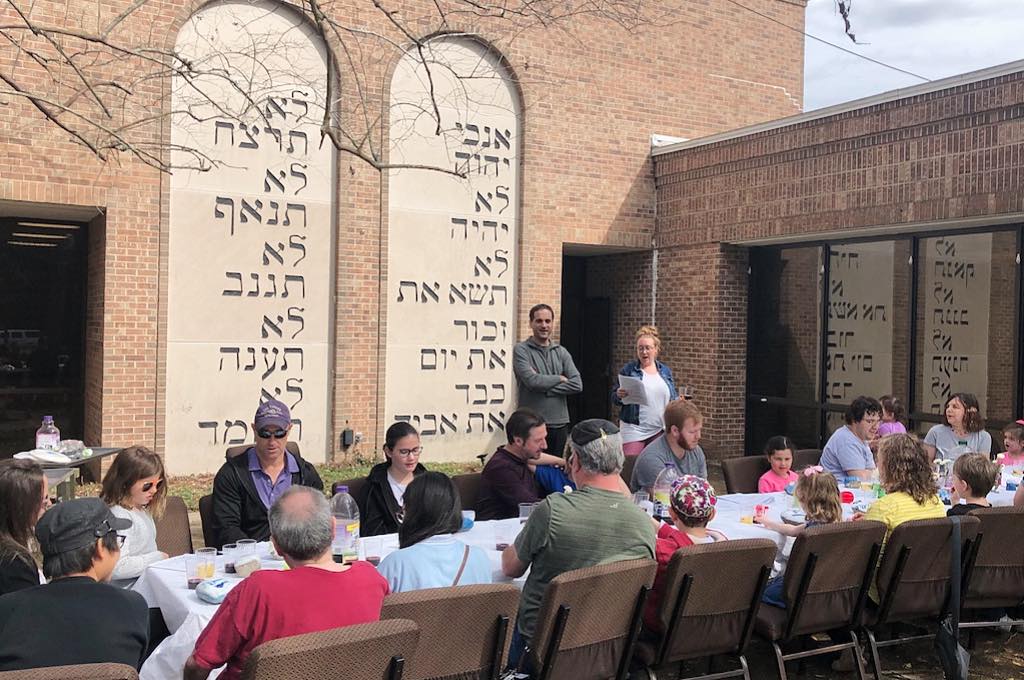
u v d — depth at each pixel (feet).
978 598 16.81
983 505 17.79
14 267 37.29
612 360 48.91
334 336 38.14
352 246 38.17
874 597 16.31
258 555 14.80
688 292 43.80
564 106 43.32
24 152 31.37
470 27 40.52
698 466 20.81
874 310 36.58
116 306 33.32
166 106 34.04
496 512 19.15
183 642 11.76
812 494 16.66
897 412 29.14
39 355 37.91
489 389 42.16
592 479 13.69
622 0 38.11
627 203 45.09
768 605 16.03
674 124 46.47
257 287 36.55
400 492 18.21
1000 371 31.37
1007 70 28.91
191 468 35.29
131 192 33.47
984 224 31.91
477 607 11.32
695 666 17.60
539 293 42.93
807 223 36.83
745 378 42.70
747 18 48.83
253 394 36.55
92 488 32.12
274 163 36.68
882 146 33.65
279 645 8.93
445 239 40.78
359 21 37.76
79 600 9.62
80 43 32.12
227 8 35.27
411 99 39.65
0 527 12.25
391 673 9.75
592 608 12.49
